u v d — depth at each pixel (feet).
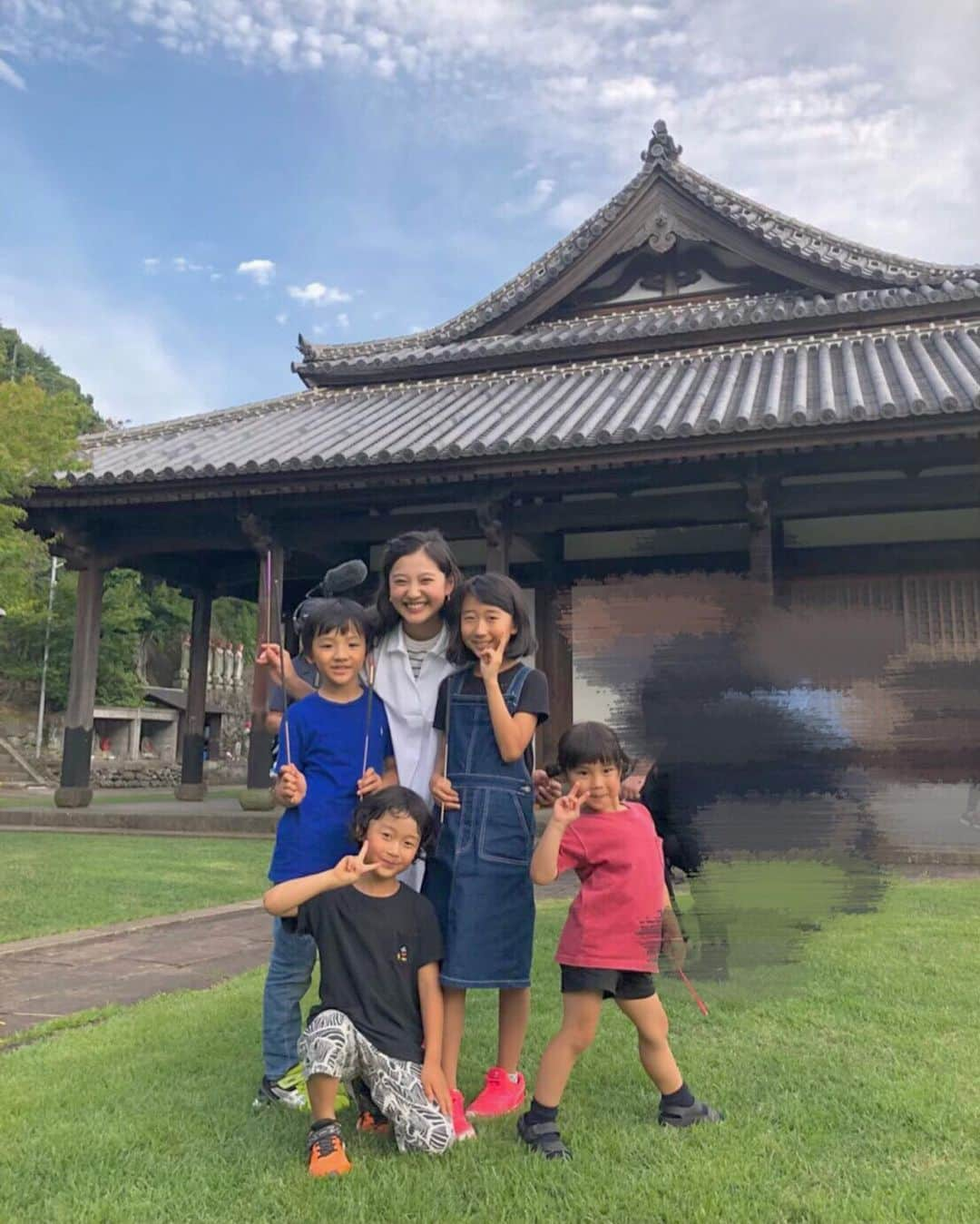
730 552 39.68
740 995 12.47
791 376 36.73
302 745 9.63
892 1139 8.06
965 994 12.48
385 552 10.28
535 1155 7.87
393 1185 7.36
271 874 9.47
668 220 44.93
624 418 33.68
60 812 39.42
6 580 39.50
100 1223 6.81
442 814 9.44
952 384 31.04
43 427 31.35
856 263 43.24
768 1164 7.61
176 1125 8.58
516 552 41.57
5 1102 9.13
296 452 36.91
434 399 44.91
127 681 102.83
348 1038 8.15
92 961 16.46
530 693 9.61
